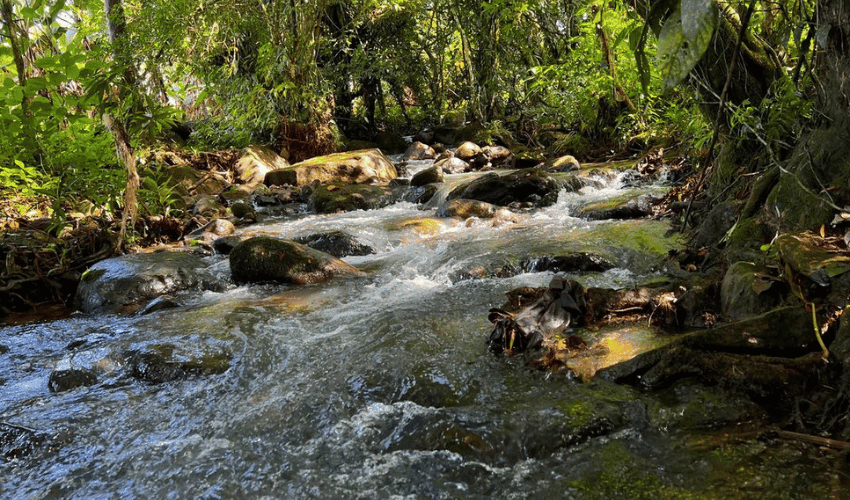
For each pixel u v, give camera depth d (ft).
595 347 9.92
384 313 12.52
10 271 16.31
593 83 28.71
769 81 14.06
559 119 38.75
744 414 7.68
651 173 24.73
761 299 9.65
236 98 36.63
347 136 46.91
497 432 7.62
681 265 13.51
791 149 12.84
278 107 37.93
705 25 3.47
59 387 10.21
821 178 11.05
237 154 34.17
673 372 8.61
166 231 21.30
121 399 9.60
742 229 12.19
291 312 13.08
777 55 14.20
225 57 38.88
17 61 12.30
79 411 9.19
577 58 29.01
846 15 10.32
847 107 10.80
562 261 14.74
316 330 11.93
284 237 20.02
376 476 7.19
